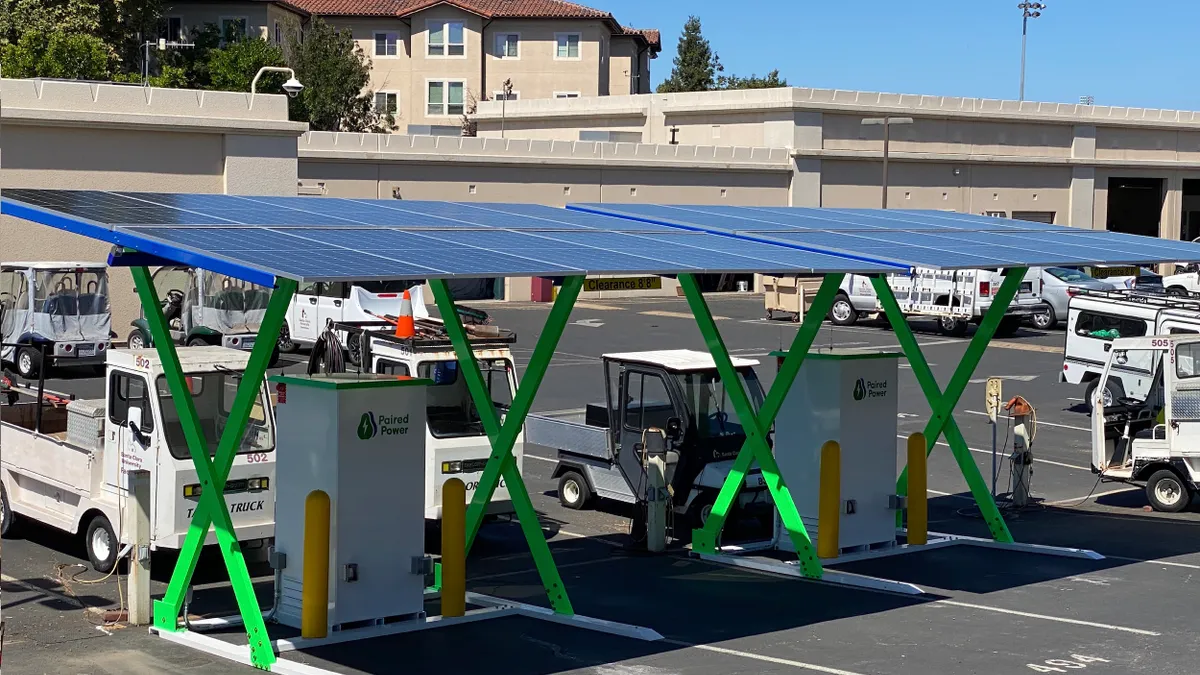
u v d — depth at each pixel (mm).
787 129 52938
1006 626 12320
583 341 36781
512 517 16375
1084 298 26719
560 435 17562
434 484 14672
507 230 12953
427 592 13250
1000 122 57781
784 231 15453
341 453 11305
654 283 52281
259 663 10672
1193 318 24016
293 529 11680
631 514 17484
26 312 27547
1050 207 60000
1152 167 62594
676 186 51219
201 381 13312
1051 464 21906
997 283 39031
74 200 11898
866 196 55125
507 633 11891
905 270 12867
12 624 11820
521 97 79312
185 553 11445
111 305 34062
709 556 15008
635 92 89250
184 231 10484
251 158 36000
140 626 11859
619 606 12977
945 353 35562
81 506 13773
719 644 11633
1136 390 24641
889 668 10961
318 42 64562
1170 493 18219
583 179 49188
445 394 15102
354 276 9039
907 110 54938
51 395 15391
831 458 14602
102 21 59688
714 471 15719
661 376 15961
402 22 78438
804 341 14297
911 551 15523
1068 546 16000
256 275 9078
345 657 10992
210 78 65062
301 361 30781
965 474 16125
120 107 33531
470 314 28141
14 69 52844
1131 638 11938
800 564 14289
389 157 44719
